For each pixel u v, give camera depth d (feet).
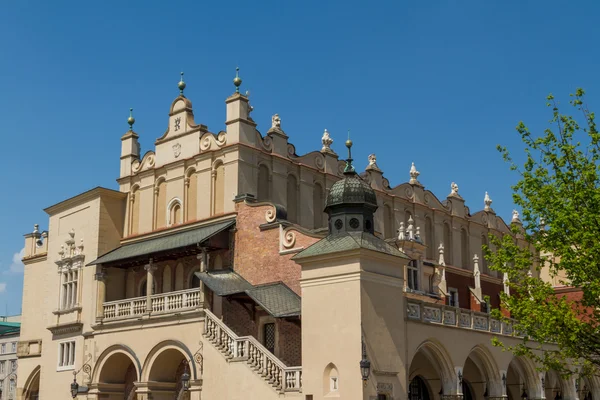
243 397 107.86
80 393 137.69
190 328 119.44
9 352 292.61
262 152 137.80
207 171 137.69
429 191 179.52
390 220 165.99
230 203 131.95
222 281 120.88
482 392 145.38
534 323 102.22
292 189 145.07
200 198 137.90
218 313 122.72
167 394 127.34
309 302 102.58
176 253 131.03
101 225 148.87
